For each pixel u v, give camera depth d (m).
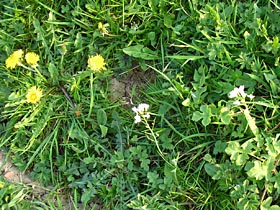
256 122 0.71
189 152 0.74
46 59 0.81
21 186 0.76
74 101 0.79
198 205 0.70
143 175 0.74
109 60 0.80
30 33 0.82
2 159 0.79
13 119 0.79
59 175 0.76
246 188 0.67
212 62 0.75
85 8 0.82
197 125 0.74
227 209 0.69
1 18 0.84
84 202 0.73
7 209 0.75
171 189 0.70
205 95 0.74
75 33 0.82
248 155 0.69
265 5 0.78
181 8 0.78
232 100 0.71
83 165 0.76
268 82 0.72
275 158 0.68
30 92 0.75
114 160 0.74
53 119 0.78
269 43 0.73
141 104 0.72
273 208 0.66
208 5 0.76
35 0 0.82
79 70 0.80
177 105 0.75
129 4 0.79
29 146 0.77
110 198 0.73
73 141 0.77
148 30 0.79
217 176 0.69
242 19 0.76
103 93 0.78
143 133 0.75
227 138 0.72
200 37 0.77
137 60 0.79
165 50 0.78
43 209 0.75
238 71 0.73
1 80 0.81
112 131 0.77
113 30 0.80
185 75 0.77
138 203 0.69
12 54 0.77
